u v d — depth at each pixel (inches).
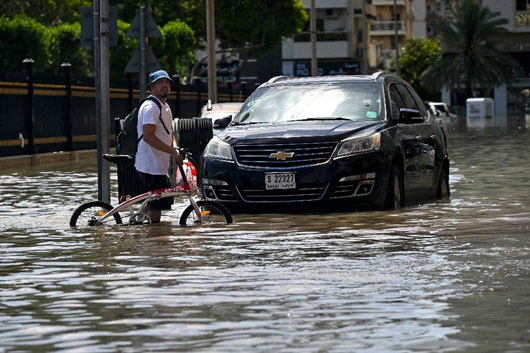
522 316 472.7
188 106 2906.0
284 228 839.1
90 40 1069.1
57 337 451.2
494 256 653.3
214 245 739.4
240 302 518.6
